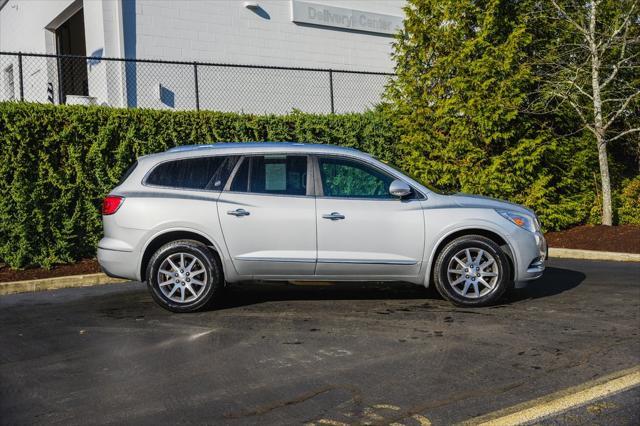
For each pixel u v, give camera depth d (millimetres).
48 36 17906
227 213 6656
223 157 6895
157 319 6465
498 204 7039
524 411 3893
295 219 6672
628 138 14703
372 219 6715
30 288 8570
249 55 16109
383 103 13266
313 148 6969
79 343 5617
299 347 5332
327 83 17469
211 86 15516
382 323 6109
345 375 4598
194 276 6719
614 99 12914
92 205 10023
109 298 7766
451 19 12852
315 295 7504
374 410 3938
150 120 10453
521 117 12711
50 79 17891
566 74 13000
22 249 9555
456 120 12430
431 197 6914
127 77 14328
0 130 9477
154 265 6648
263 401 4109
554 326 5949
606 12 13211
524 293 7605
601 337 5555
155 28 14664
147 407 4031
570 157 13711
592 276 8859
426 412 3898
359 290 7777
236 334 5781
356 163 6941
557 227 12867
